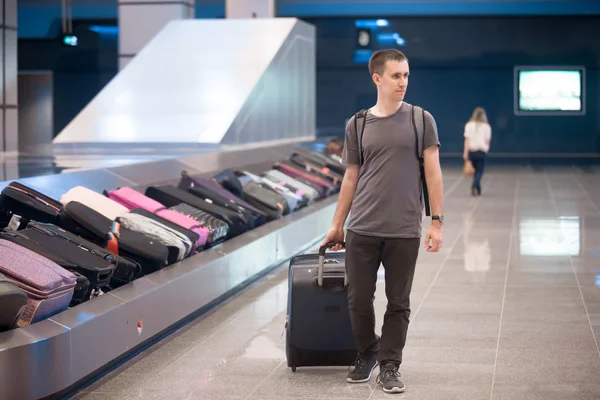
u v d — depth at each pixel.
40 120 26.62
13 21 12.55
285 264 9.31
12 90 12.60
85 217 6.28
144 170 9.10
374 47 30.05
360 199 4.77
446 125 30.47
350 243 4.78
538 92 29.84
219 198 8.80
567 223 12.38
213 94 14.09
